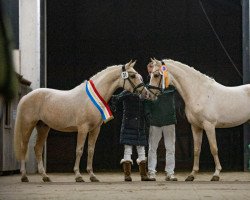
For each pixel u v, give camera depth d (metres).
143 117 9.84
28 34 15.67
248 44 16.02
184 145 19.62
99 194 6.62
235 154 18.98
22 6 15.72
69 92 10.12
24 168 10.15
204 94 9.84
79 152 9.89
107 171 17.41
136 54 21.75
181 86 9.83
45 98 10.08
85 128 9.85
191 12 21.23
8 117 13.42
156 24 21.59
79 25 21.23
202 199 5.79
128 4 21.55
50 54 21.12
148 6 21.56
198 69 21.12
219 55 20.98
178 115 19.62
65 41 21.16
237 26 20.55
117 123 20.19
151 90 9.70
